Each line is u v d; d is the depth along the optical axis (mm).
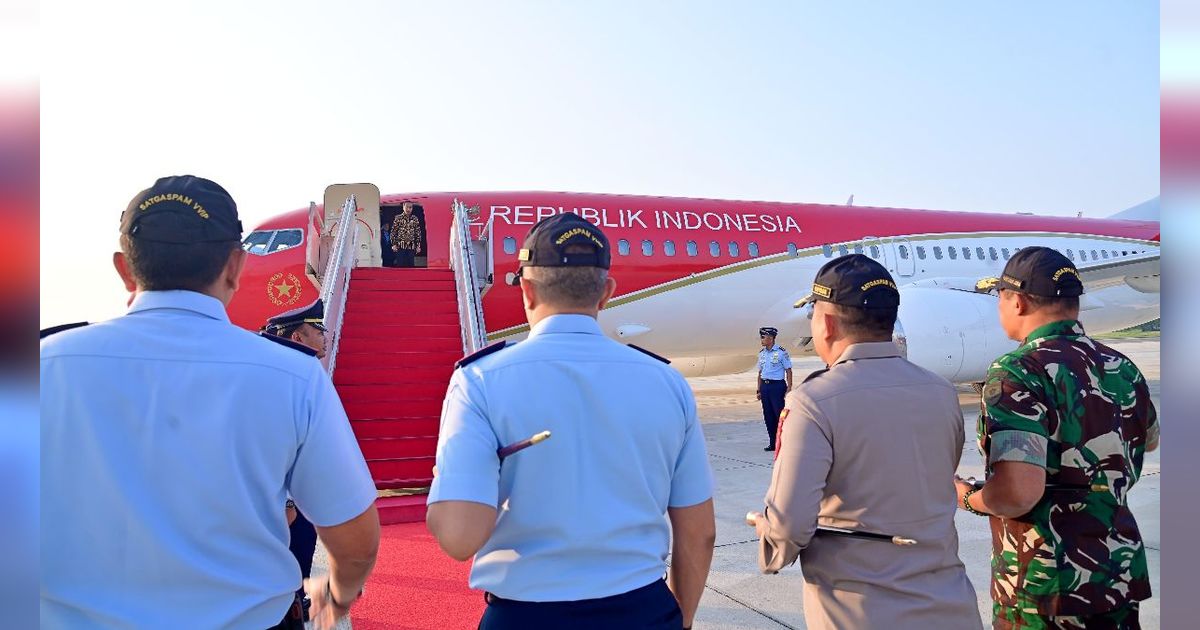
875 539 1836
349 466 1415
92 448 1192
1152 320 15867
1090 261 14547
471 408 1498
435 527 1414
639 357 1630
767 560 1992
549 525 1461
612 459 1496
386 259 10555
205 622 1214
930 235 13398
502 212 10758
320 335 3559
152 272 1326
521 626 1457
